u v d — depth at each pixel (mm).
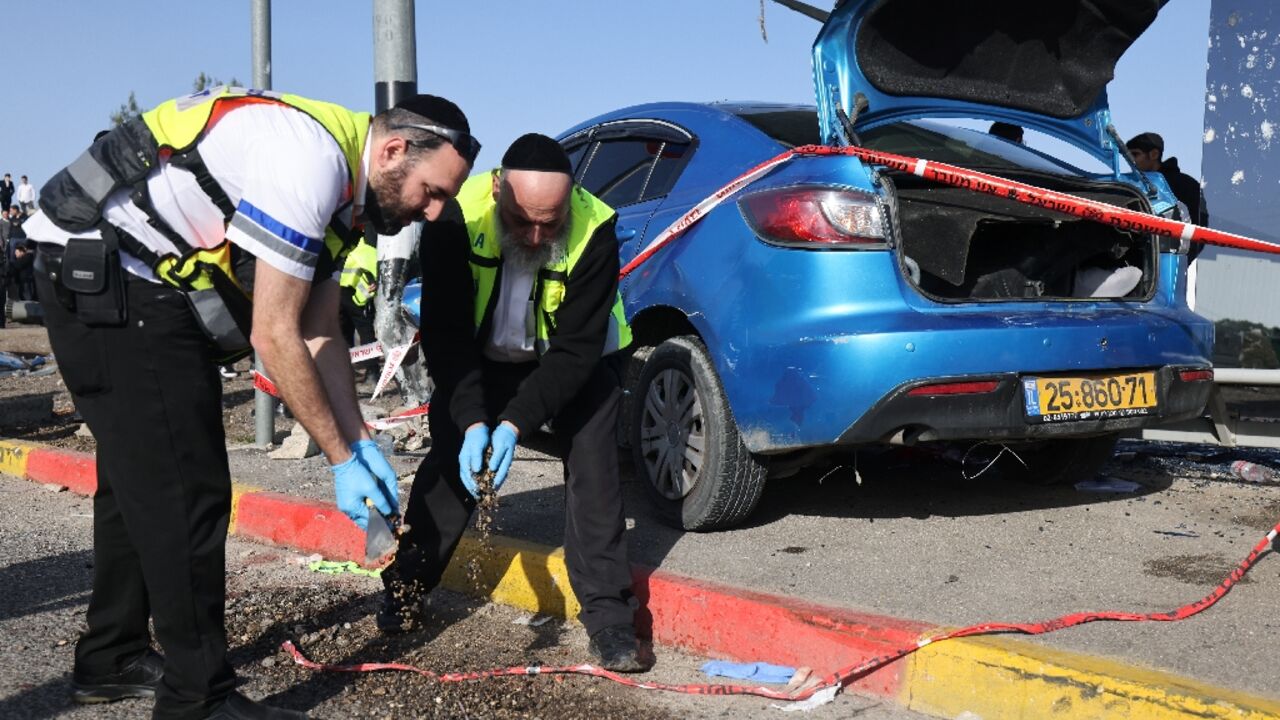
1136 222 3986
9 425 8086
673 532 4492
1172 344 4273
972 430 3889
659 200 4875
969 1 4207
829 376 3850
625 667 3244
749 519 4672
